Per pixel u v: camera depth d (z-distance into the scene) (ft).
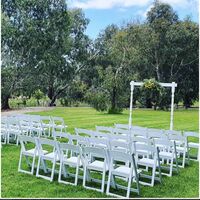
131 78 90.79
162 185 22.48
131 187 21.88
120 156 19.94
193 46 122.72
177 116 79.51
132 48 100.53
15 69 93.66
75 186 21.62
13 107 106.63
